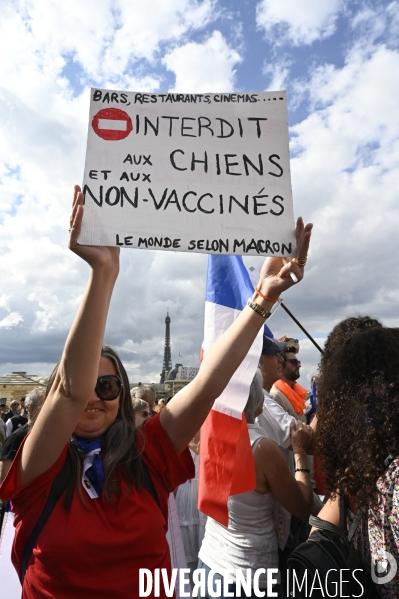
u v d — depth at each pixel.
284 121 2.45
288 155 2.39
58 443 1.90
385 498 1.75
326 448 2.03
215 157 2.36
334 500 1.98
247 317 2.25
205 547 3.14
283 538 3.03
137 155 2.31
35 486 1.95
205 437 2.92
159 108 2.42
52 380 2.13
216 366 2.20
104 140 2.31
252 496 2.90
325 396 2.13
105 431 2.17
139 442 2.20
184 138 2.38
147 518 2.00
